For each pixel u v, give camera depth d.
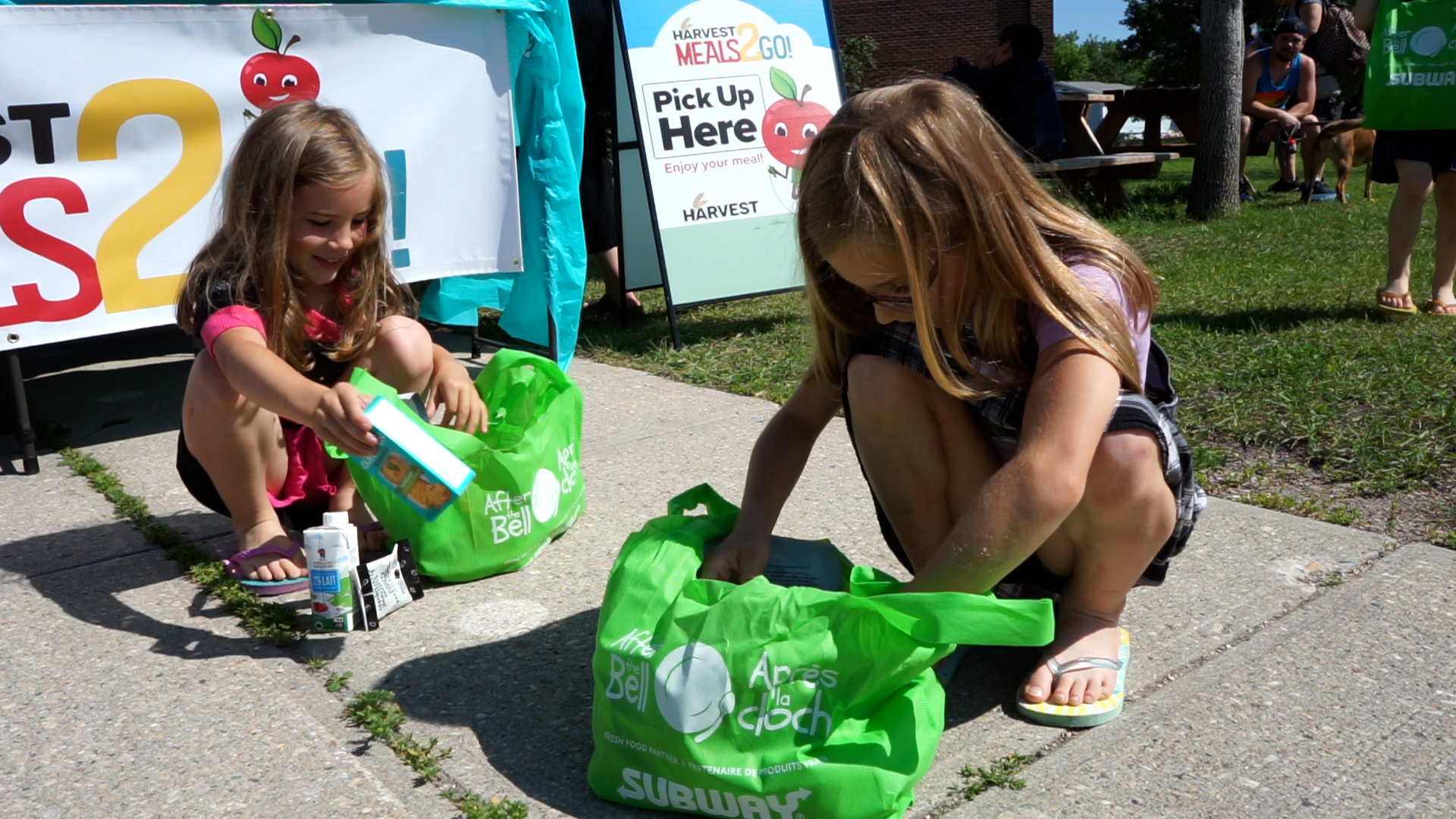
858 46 20.02
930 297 1.51
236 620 2.12
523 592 2.21
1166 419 1.71
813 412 1.86
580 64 4.76
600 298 5.33
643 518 2.59
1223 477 2.73
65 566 2.38
